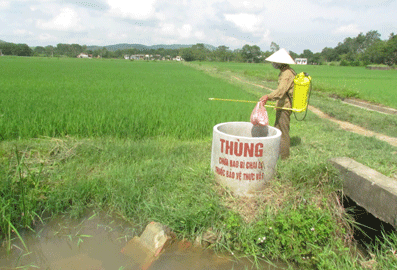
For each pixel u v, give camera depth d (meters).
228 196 3.46
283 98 4.60
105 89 12.43
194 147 5.49
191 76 25.31
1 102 7.84
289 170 3.72
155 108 7.95
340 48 138.50
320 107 11.95
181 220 3.05
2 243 2.81
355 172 3.39
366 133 8.20
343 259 2.81
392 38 85.25
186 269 2.60
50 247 2.79
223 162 3.45
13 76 18.38
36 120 6.08
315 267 2.78
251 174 3.36
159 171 4.10
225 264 2.71
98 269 2.53
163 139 6.04
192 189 3.56
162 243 2.83
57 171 4.06
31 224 3.12
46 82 14.82
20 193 3.32
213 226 2.99
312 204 3.29
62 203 3.43
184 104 9.05
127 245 2.85
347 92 16.34
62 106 7.56
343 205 3.63
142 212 3.32
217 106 9.01
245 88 16.17
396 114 11.70
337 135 7.00
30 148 4.67
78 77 19.34
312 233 2.89
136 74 25.53
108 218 3.29
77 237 2.96
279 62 4.32
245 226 3.04
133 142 5.66
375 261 2.69
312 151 5.29
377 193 3.04
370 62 91.31
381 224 3.30
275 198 3.35
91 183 3.68
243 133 4.27
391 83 25.22
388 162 4.66
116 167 4.29
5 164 3.92
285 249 2.86
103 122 6.16
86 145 4.98
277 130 3.75
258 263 2.76
